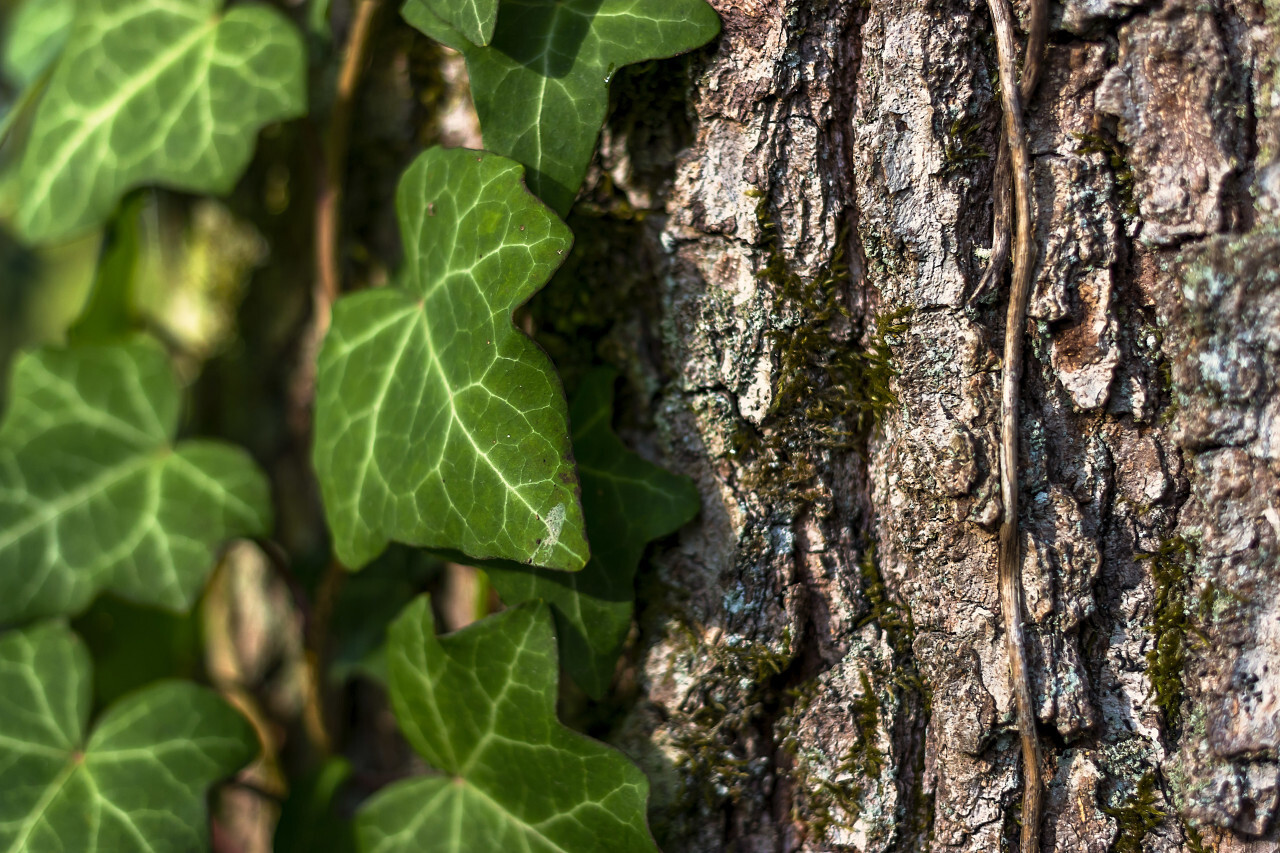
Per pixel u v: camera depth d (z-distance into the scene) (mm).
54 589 358
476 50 333
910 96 329
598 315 348
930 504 331
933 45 328
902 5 329
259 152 383
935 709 333
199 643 394
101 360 369
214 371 396
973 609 330
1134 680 329
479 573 354
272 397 393
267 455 393
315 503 389
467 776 341
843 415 339
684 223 340
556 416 319
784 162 335
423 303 337
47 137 362
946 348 330
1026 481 329
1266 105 322
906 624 337
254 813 394
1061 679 326
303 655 368
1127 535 330
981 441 328
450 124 360
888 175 331
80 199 358
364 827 346
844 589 339
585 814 332
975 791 330
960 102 328
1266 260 321
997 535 328
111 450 366
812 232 336
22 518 359
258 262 390
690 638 342
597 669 337
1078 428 330
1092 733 329
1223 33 322
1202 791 326
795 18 332
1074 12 325
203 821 348
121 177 356
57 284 636
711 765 340
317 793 355
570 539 316
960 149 329
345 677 375
